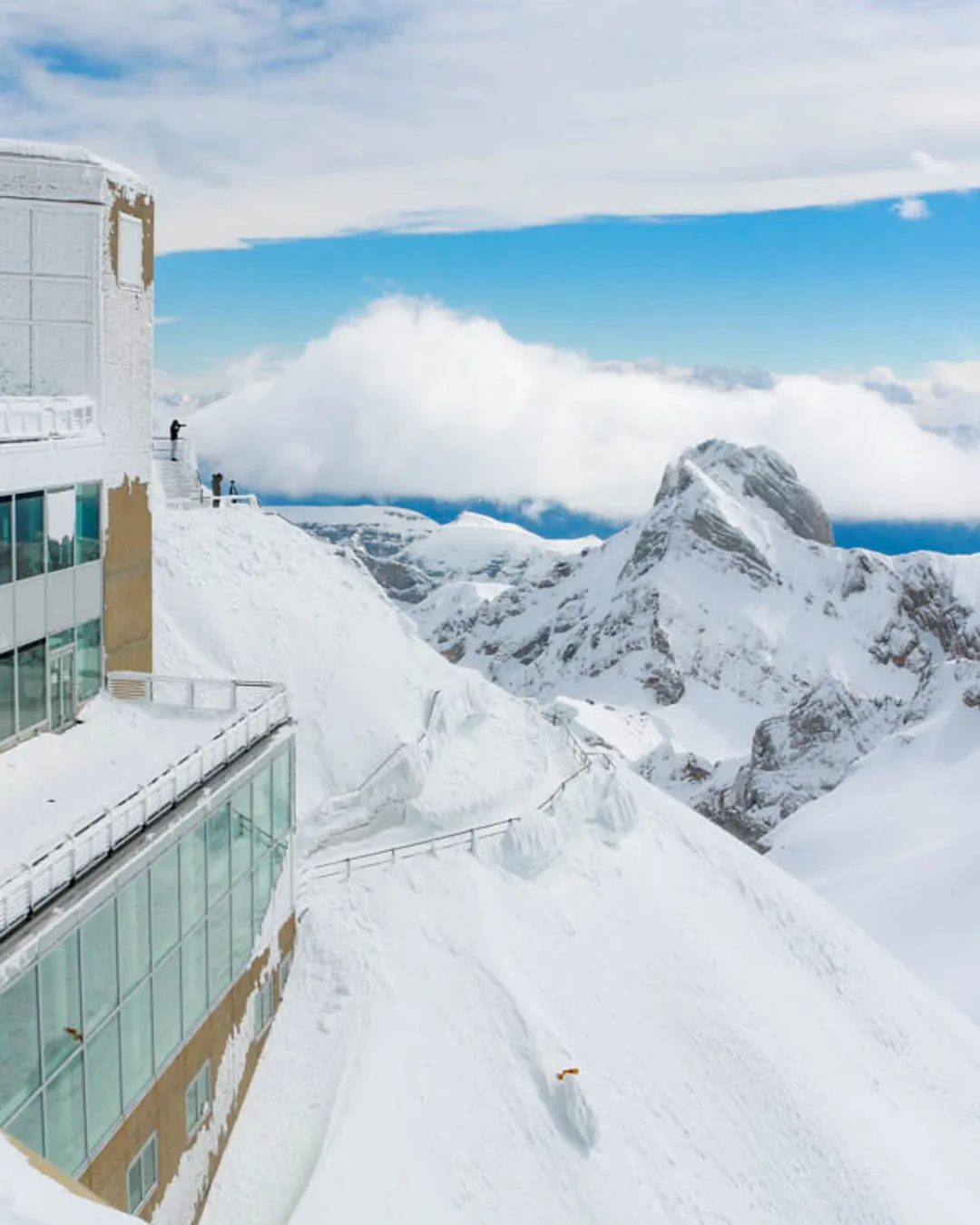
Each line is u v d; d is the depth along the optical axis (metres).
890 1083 38.00
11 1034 17.00
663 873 41.19
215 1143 25.12
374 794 37.44
